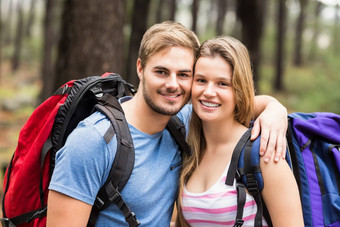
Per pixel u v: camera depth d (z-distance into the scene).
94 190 1.85
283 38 23.41
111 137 1.86
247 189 1.94
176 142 2.20
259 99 2.27
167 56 1.96
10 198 2.04
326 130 2.06
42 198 1.99
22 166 1.99
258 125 1.99
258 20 9.21
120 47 4.29
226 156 2.08
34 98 19.77
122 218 1.94
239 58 1.98
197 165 2.15
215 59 1.98
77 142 1.82
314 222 1.91
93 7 4.09
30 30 41.59
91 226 1.95
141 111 2.04
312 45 35.09
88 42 4.10
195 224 2.08
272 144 1.87
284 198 1.84
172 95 1.99
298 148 2.04
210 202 1.98
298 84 23.20
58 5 21.72
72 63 4.12
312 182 1.96
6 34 42.72
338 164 1.99
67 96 2.05
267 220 1.97
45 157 1.97
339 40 34.00
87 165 1.81
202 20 41.25
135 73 9.90
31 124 2.06
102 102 1.99
